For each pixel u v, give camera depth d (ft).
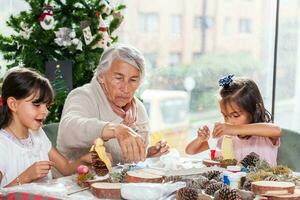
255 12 9.71
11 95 5.35
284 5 9.29
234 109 6.07
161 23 10.43
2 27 9.51
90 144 5.44
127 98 6.10
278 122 9.46
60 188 4.25
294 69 9.29
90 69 8.24
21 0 9.52
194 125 10.42
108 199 4.04
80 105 6.05
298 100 9.27
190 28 10.30
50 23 7.95
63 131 5.67
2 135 5.47
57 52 8.27
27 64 7.99
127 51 5.98
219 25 10.07
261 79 9.72
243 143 6.16
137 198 3.95
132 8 10.30
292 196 3.94
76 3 8.52
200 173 4.71
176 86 10.53
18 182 4.77
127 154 4.86
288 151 6.26
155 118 10.64
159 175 4.50
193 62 10.36
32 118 5.33
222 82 6.23
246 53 9.86
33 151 5.59
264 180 4.30
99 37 8.21
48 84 5.44
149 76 10.56
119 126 5.10
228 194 3.80
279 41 9.36
